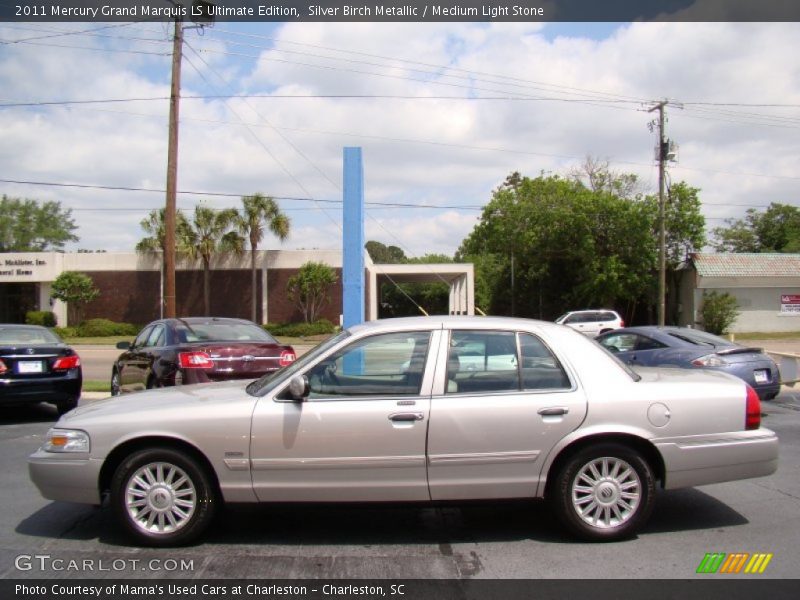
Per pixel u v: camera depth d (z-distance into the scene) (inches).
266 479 189.9
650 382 201.3
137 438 192.7
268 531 207.6
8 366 394.0
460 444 188.9
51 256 1667.1
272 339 387.2
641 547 191.0
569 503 192.4
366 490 189.8
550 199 1584.6
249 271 1654.8
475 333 200.7
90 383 603.8
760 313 1518.2
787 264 1536.7
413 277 1915.6
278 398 193.2
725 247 2294.5
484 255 2628.0
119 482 191.5
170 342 365.7
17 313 1809.8
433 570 175.8
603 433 191.6
